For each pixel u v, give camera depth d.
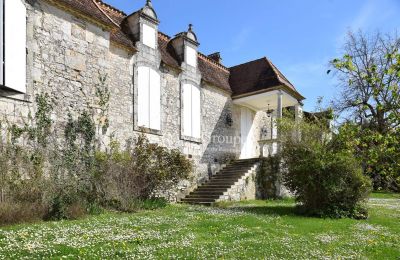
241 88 19.95
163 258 5.28
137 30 14.41
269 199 16.50
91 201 10.04
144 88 14.28
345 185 10.97
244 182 16.22
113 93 12.83
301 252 6.21
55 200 8.63
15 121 8.94
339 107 18.92
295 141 11.71
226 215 10.19
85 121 10.77
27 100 9.25
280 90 18.25
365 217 10.98
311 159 11.08
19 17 9.06
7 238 6.00
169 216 9.73
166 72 15.68
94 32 11.45
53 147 9.73
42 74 9.70
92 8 11.80
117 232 7.06
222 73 20.81
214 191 15.27
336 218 10.78
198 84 17.59
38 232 6.58
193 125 17.00
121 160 11.33
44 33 9.87
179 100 16.30
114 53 13.13
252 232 7.73
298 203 12.71
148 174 12.44
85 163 10.45
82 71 10.90
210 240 6.76
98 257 5.17
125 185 11.01
